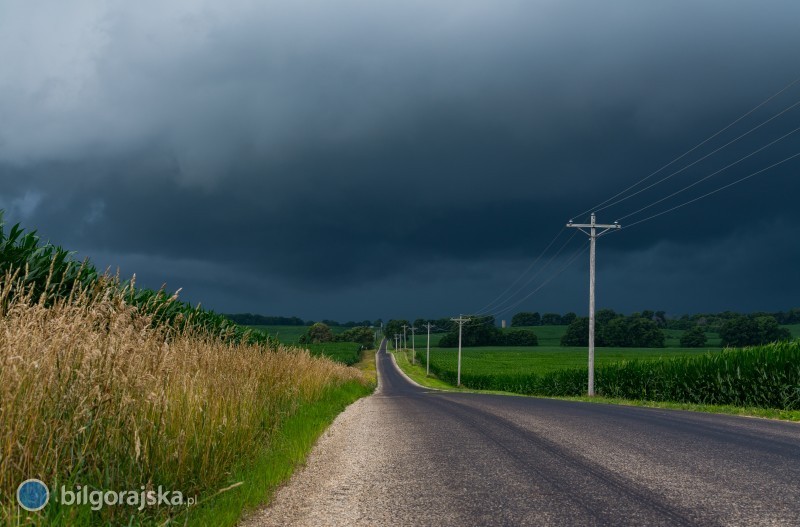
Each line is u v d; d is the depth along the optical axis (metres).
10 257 8.05
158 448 4.71
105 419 4.37
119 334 4.89
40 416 3.87
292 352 16.98
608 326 162.00
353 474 6.27
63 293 8.05
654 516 4.39
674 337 171.88
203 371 7.32
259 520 4.47
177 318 7.43
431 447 8.08
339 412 15.01
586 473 6.02
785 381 19.77
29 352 4.06
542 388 48.53
